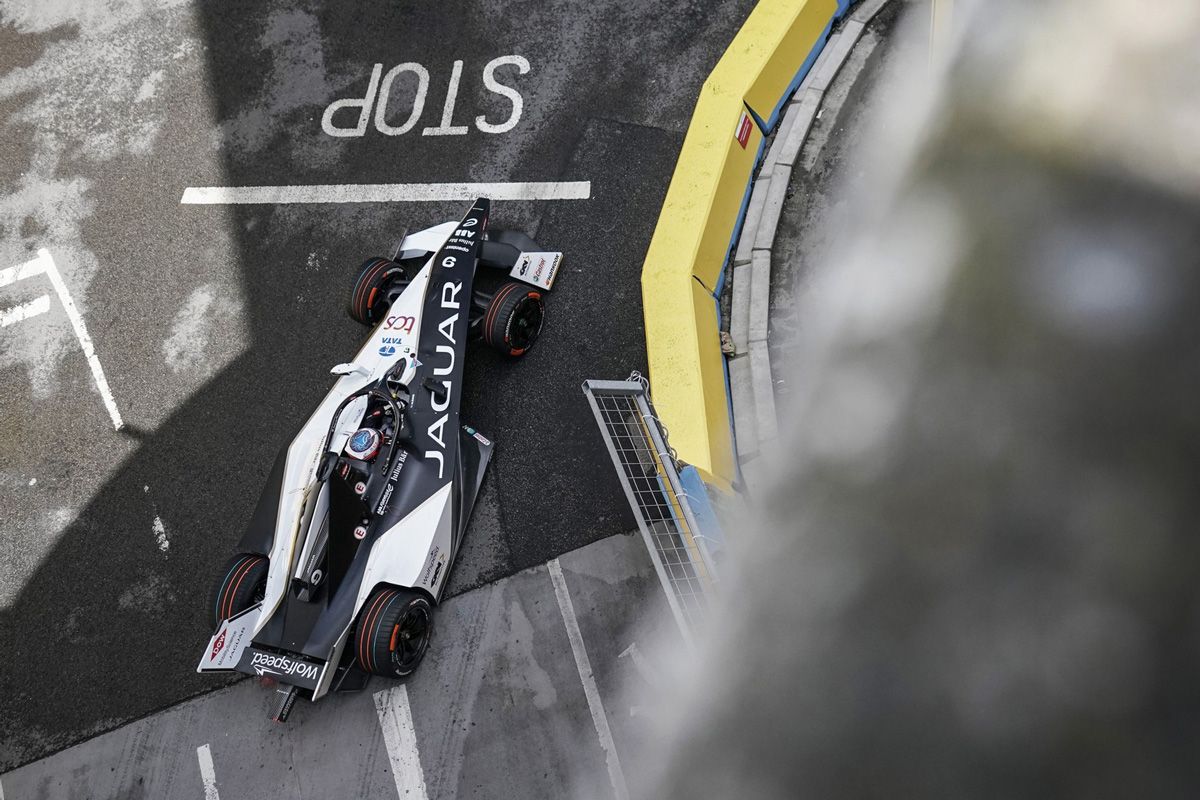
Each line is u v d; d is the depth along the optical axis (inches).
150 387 1186.6
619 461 762.2
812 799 82.3
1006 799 72.0
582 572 964.6
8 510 1138.0
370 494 922.1
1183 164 84.7
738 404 1035.9
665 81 1216.8
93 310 1256.8
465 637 952.9
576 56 1264.8
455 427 981.8
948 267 91.6
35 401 1208.2
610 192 1167.0
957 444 82.8
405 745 914.1
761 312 1072.8
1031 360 82.5
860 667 83.0
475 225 1077.8
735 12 1235.9
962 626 78.7
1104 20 93.9
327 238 1232.2
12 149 1411.2
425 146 1258.0
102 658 1025.5
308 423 985.5
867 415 90.7
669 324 1003.3
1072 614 74.7
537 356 1085.1
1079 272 84.2
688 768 93.6
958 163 97.1
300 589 869.2
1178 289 80.4
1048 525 77.6
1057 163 90.0
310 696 886.4
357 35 1369.3
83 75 1446.9
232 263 1245.7
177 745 959.6
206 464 1123.3
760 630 92.3
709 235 1069.8
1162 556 72.9
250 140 1330.0
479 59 1301.7
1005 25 102.8
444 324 1021.2
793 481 94.4
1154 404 76.8
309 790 911.7
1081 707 72.2
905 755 77.9
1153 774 68.2
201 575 1055.6
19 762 983.6
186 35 1441.9
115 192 1338.6
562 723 898.7
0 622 1069.8
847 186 1117.7
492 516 1008.2
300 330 1183.6
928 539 82.4
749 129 1138.0
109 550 1091.3
